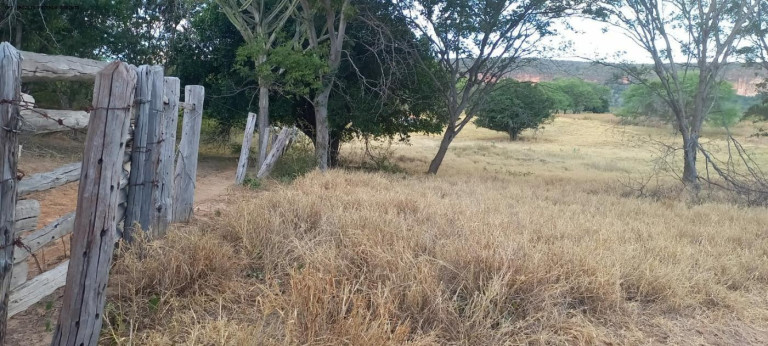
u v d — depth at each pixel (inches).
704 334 164.4
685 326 168.7
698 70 725.9
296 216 241.4
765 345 159.5
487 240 198.2
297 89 571.8
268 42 572.7
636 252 221.5
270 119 737.0
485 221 259.1
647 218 346.0
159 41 692.7
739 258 235.8
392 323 139.3
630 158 1293.1
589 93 2001.7
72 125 127.7
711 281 197.6
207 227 234.2
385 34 666.8
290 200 264.7
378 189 377.1
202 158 731.4
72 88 600.1
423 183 500.7
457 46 714.2
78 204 113.5
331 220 229.0
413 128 753.0
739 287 209.2
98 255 115.5
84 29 591.8
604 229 269.0
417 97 711.1
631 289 190.1
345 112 682.8
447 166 962.7
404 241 197.9
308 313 130.7
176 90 219.3
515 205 371.9
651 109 758.5
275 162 527.2
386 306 139.6
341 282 157.2
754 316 179.6
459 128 761.0
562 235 253.3
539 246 205.5
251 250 194.9
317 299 135.8
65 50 582.6
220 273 167.9
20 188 116.1
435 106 738.2
